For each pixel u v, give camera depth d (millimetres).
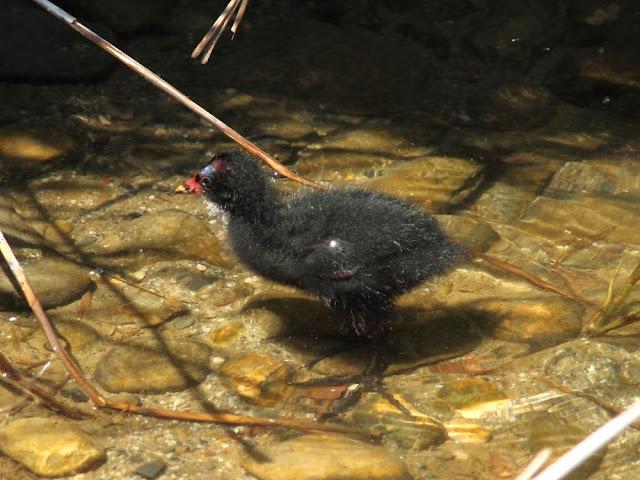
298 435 7445
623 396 7977
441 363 8445
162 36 13914
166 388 7930
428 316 9078
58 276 9148
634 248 10117
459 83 13367
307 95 12883
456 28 14320
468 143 12000
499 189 11156
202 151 11734
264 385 8031
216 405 7809
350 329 8680
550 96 13172
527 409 7828
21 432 7102
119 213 10508
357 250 8227
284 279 8594
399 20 14461
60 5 13742
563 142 12219
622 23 14133
